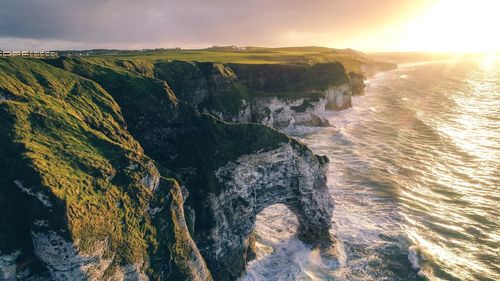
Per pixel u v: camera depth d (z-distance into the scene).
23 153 21.92
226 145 32.06
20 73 31.00
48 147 23.70
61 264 19.67
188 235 26.72
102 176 23.56
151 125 34.12
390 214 43.72
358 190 50.25
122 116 33.12
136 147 31.28
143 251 23.30
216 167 31.11
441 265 34.47
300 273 33.12
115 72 39.66
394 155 64.44
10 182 20.78
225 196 31.17
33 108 26.83
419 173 56.16
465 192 49.72
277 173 34.12
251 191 32.88
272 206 45.28
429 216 43.38
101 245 20.97
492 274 33.38
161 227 25.09
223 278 30.72
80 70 37.91
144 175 25.41
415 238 38.66
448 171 56.94
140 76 39.44
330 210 37.28
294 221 41.62
